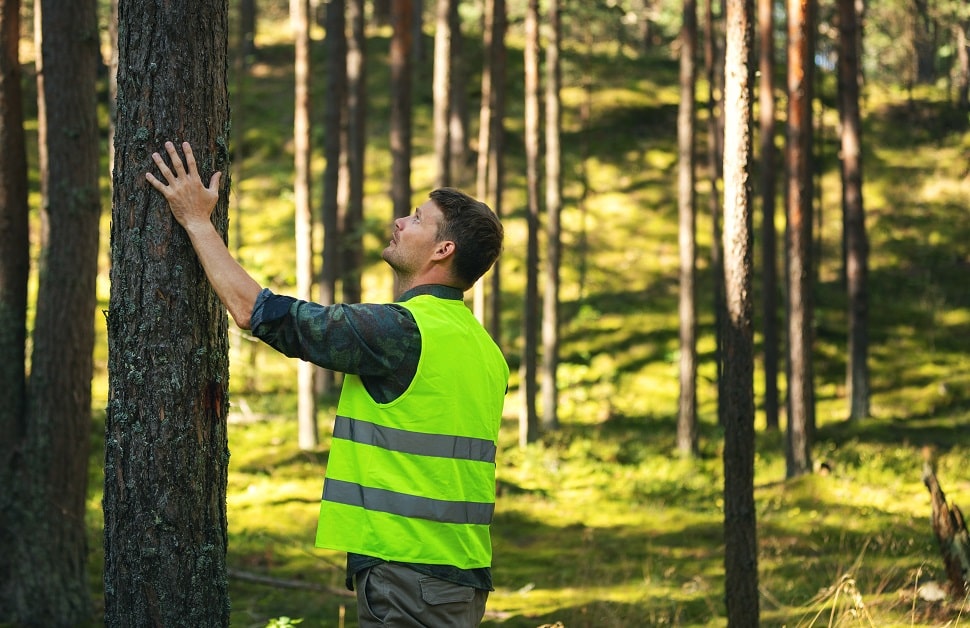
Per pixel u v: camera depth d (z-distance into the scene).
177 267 2.88
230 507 13.81
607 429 20.20
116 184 2.91
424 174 28.88
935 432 19.88
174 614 2.89
